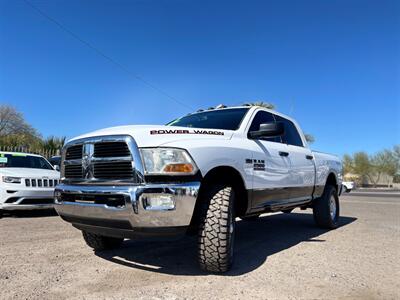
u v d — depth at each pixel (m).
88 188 3.86
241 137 4.77
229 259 3.91
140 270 4.08
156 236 3.71
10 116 41.62
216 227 3.80
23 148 14.54
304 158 6.25
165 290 3.43
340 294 3.39
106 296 3.26
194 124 5.38
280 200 5.46
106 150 3.88
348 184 34.91
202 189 3.97
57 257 4.59
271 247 5.42
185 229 3.64
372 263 4.50
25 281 3.65
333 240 6.01
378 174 74.50
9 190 7.86
